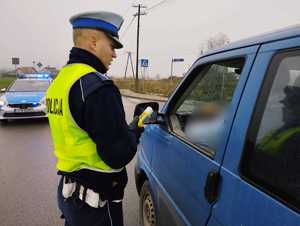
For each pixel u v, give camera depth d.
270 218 1.15
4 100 9.23
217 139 1.67
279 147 1.24
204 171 1.68
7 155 5.93
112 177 1.73
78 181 1.71
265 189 1.23
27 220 3.39
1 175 4.80
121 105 1.63
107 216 1.78
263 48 1.45
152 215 2.78
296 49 1.23
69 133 1.63
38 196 4.02
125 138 1.59
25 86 10.49
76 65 1.63
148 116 1.94
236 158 1.43
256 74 1.44
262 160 1.29
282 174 1.19
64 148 1.69
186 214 1.89
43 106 9.30
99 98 1.51
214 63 2.01
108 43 1.71
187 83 2.46
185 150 2.01
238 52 1.66
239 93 1.53
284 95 1.27
